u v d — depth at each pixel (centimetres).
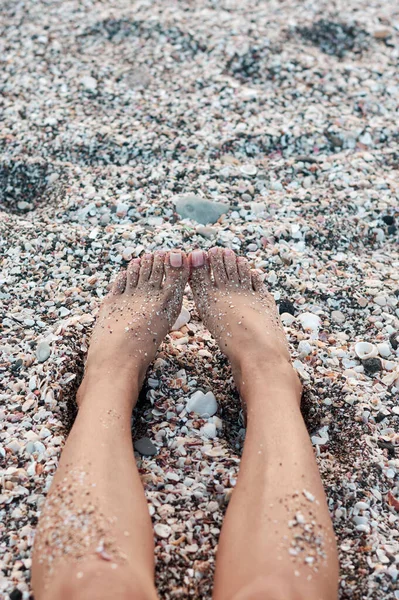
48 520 57
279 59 121
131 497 59
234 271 82
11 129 107
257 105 113
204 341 81
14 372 76
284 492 59
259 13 130
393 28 130
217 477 67
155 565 60
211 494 66
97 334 75
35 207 99
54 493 59
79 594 51
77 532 55
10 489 65
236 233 92
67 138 105
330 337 82
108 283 86
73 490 58
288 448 62
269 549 55
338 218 96
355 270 90
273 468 61
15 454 68
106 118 109
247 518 58
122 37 125
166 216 94
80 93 114
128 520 57
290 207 97
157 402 74
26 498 65
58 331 79
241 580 54
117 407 67
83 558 53
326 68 120
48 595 52
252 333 74
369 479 68
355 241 95
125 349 73
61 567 53
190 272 82
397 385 77
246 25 127
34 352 78
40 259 89
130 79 117
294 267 89
